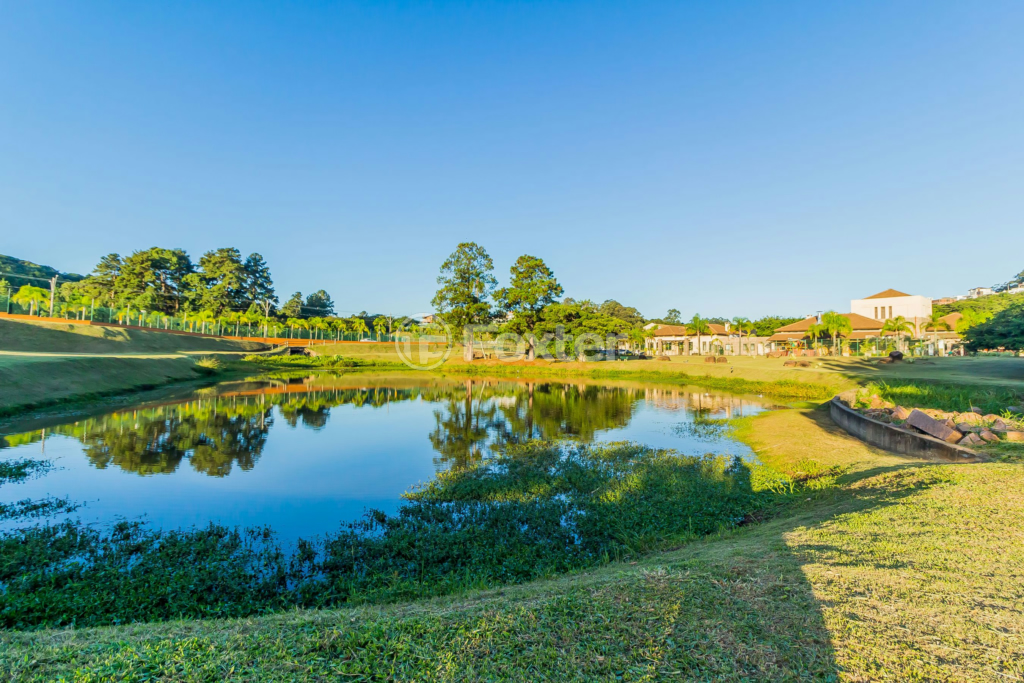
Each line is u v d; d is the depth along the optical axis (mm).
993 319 28609
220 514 12109
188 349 66062
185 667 4113
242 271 106938
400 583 8047
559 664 3971
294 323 103188
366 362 74562
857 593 4734
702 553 6977
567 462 16656
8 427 21812
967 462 10336
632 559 8625
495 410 30922
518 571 8516
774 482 12852
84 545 9711
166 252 98312
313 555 9500
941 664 3633
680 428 22953
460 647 4293
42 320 52094
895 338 53562
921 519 6742
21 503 12414
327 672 4020
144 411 27750
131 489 13992
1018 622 4094
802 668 3703
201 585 7941
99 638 4949
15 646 4672
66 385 29312
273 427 24719
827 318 55469
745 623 4344
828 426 19578
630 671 3816
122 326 61000
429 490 13906
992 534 6027
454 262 69688
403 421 26938
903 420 15180
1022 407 15547
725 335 80250
